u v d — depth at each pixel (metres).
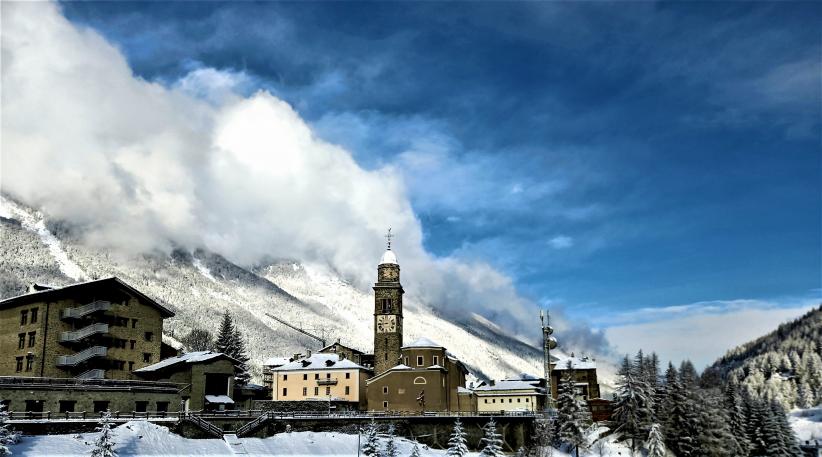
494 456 104.38
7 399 88.81
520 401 170.75
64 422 85.50
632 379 134.25
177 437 94.44
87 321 118.31
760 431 143.62
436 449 119.94
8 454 74.62
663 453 119.62
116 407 100.06
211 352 126.62
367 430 112.19
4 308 120.00
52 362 112.25
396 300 175.38
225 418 104.50
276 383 158.50
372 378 149.38
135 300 126.38
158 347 128.88
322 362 159.12
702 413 129.62
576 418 127.69
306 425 112.31
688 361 160.25
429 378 145.62
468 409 164.62
